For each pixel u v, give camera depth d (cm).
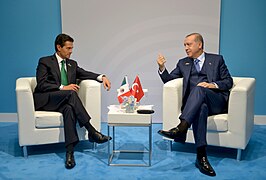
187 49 305
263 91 389
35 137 293
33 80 337
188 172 268
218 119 282
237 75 389
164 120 303
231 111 279
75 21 387
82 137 305
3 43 400
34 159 297
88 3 382
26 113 288
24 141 293
